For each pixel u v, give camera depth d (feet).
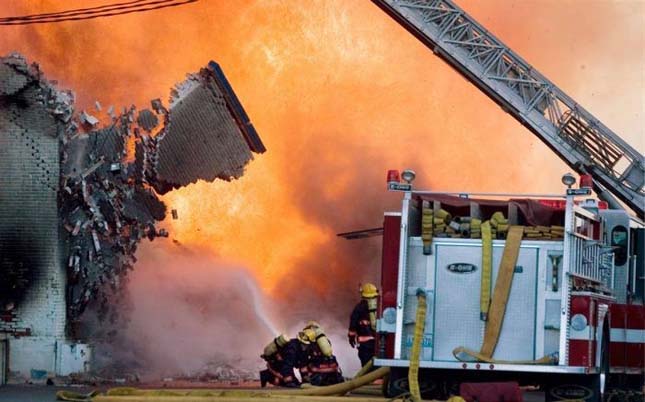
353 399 155.12
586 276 162.81
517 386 147.64
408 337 157.48
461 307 157.17
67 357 215.92
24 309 216.13
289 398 154.81
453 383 159.94
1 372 206.18
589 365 152.05
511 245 156.15
